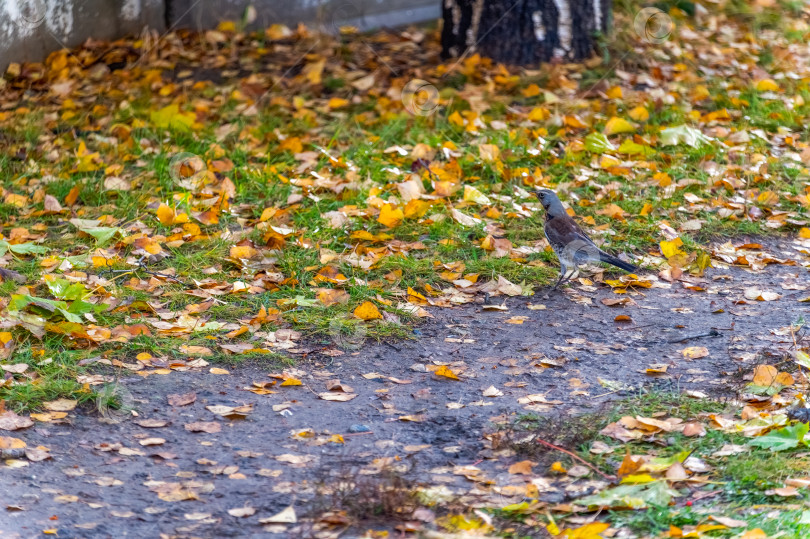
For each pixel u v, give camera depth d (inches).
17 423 270.1
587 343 338.6
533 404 290.4
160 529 222.8
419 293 380.2
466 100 597.0
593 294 386.3
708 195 482.6
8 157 529.0
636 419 269.7
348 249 417.7
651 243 433.7
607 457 253.4
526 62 663.1
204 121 581.6
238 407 288.7
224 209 461.1
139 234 423.8
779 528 212.7
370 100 621.9
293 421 281.0
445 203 466.3
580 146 532.4
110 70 672.4
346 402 294.4
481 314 366.6
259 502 235.5
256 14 770.2
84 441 266.2
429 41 748.6
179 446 265.1
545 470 249.0
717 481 238.8
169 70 679.1
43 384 293.7
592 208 466.3
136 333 333.1
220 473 250.1
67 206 472.4
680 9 802.2
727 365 315.6
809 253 426.6
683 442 259.9
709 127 579.8
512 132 550.9
